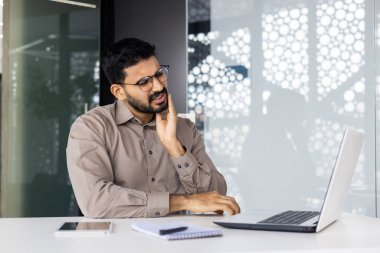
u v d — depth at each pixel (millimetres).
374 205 4289
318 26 4430
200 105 4680
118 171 2477
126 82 2416
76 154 2342
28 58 4621
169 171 2576
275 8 4512
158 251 1420
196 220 2070
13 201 4574
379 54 4312
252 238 1622
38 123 4656
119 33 4902
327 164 4410
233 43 4602
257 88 4543
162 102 2418
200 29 4695
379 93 4301
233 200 2209
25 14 4613
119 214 2158
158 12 4809
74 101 4754
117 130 2494
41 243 1544
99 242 1554
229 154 4605
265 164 4520
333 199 1784
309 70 4445
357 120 4355
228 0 4617
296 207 4465
